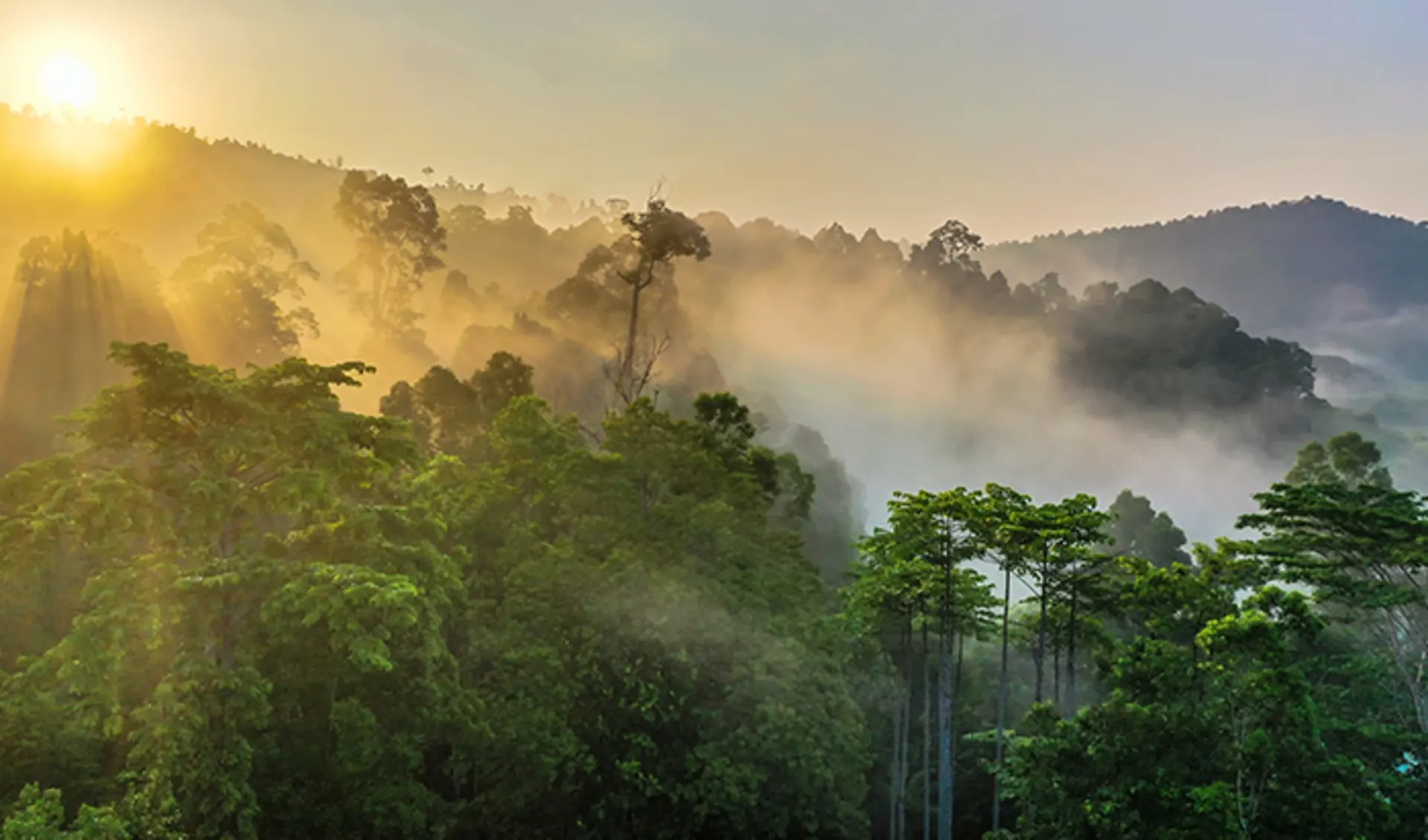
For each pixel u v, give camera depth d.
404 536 29.16
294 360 27.38
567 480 40.59
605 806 34.28
